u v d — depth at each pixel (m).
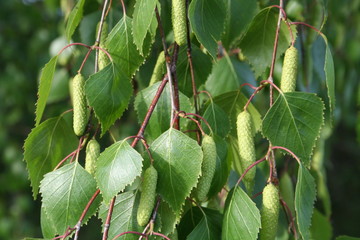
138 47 0.41
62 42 0.71
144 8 0.40
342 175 1.32
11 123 1.12
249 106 0.47
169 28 0.50
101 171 0.39
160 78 0.46
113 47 0.43
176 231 0.42
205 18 0.41
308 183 0.40
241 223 0.40
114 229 0.41
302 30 0.55
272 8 0.45
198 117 0.43
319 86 0.59
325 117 0.59
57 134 0.45
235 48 0.53
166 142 0.40
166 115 0.43
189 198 0.42
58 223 0.41
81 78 0.42
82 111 0.42
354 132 1.29
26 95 1.12
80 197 0.41
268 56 0.46
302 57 0.55
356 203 1.32
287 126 0.41
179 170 0.39
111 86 0.42
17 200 1.10
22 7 1.13
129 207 0.42
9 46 1.11
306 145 0.41
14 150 1.11
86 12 0.52
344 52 0.76
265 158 0.41
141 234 0.40
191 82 0.47
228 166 0.44
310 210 0.40
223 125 0.44
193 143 0.40
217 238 0.42
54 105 0.78
